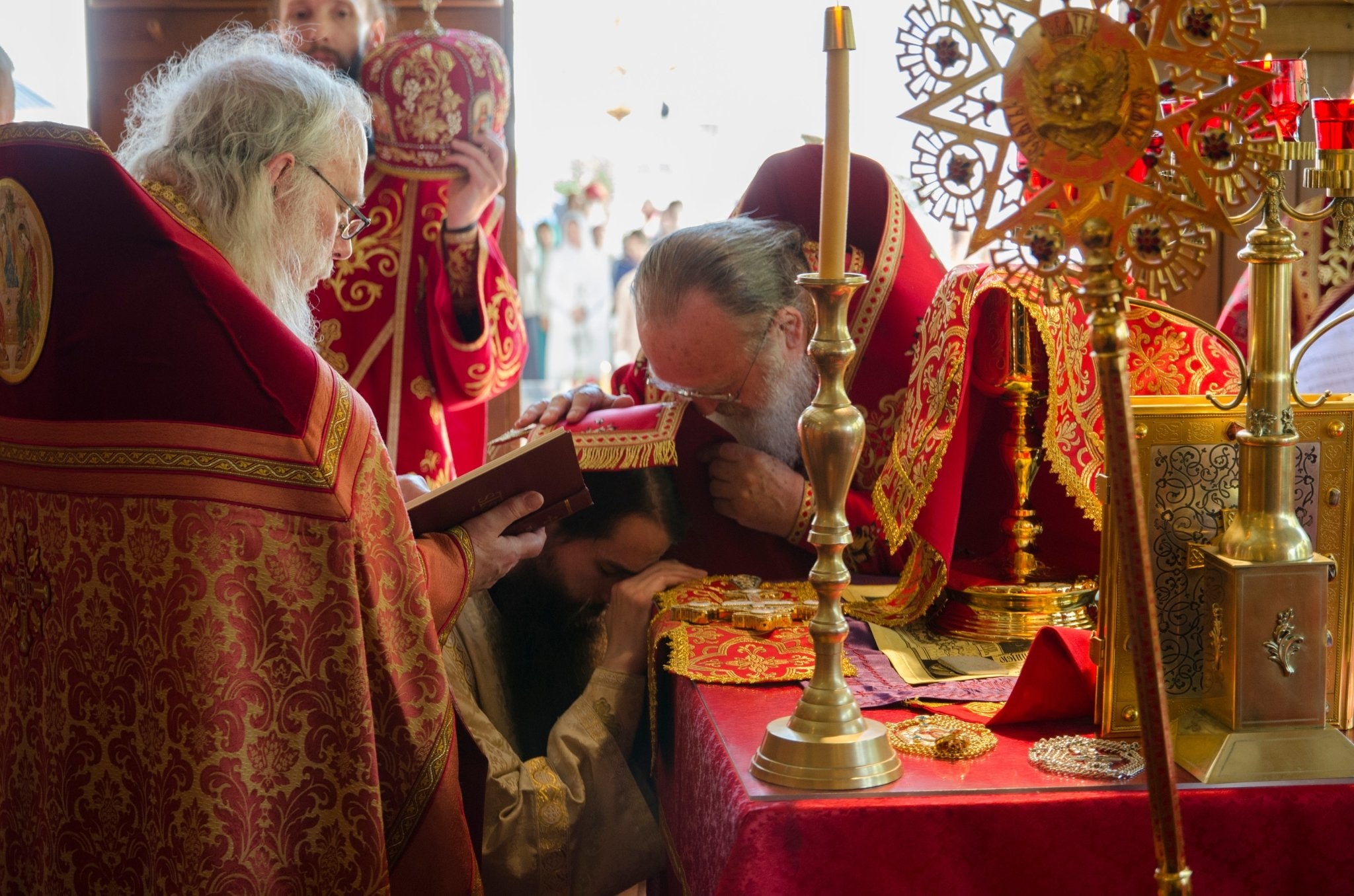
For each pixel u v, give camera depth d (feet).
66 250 4.73
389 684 5.01
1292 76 4.15
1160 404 4.25
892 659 5.28
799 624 5.74
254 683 4.67
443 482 10.37
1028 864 3.90
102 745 4.80
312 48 10.05
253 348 4.72
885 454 6.77
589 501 5.90
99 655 4.77
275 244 5.40
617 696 6.25
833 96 3.82
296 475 4.75
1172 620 4.28
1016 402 5.54
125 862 4.80
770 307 6.35
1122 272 3.35
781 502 6.42
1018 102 3.48
